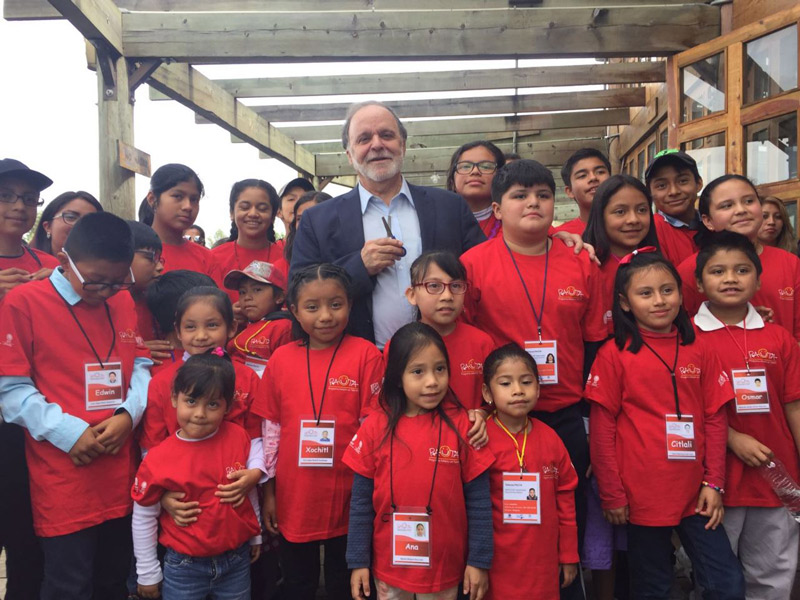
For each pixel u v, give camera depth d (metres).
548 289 2.35
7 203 2.68
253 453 2.35
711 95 4.45
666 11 4.71
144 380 2.44
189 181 3.43
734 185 2.72
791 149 3.79
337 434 2.27
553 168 9.55
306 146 9.41
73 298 2.30
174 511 2.14
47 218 3.03
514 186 2.37
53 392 2.22
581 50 4.75
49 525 2.16
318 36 4.78
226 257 3.82
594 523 2.40
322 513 2.24
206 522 2.15
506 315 2.36
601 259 2.66
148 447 2.34
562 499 2.19
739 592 2.13
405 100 7.29
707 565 2.20
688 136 4.60
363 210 2.59
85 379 2.27
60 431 2.13
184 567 2.15
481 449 2.14
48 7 4.35
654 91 6.48
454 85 6.59
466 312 2.43
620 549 2.44
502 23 4.76
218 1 4.95
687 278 2.71
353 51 4.79
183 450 2.22
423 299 2.22
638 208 2.60
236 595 2.24
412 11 4.77
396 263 2.52
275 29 4.77
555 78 6.41
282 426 2.34
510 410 2.14
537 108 7.12
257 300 2.92
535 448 2.18
